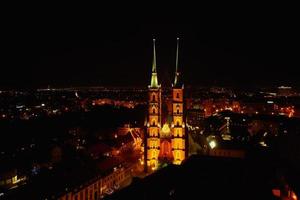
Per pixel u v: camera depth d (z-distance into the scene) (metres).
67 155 138.62
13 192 93.56
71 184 102.88
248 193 76.81
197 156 105.06
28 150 149.62
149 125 147.88
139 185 81.62
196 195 74.62
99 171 118.25
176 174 88.81
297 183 84.62
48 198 91.75
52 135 195.00
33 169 125.94
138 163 153.38
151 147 146.75
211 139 167.38
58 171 112.50
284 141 121.25
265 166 98.25
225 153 139.25
